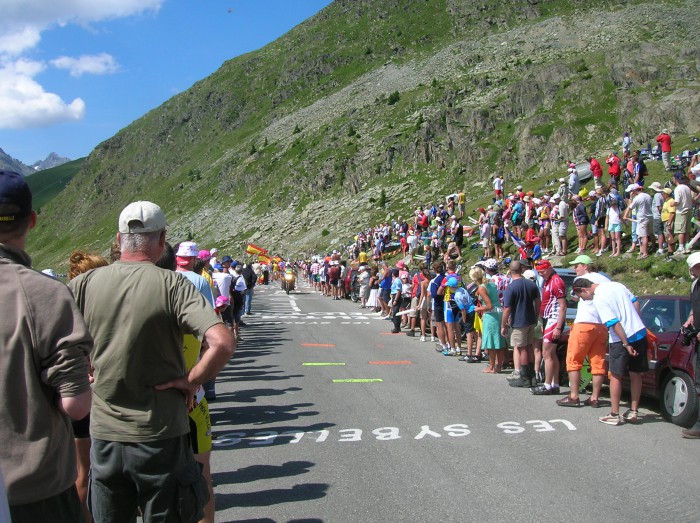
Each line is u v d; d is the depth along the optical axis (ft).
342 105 435.53
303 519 15.64
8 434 8.35
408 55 476.54
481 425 24.27
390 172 295.69
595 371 26.94
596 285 26.50
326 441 22.49
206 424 14.40
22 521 8.36
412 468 19.40
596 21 375.04
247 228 352.69
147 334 10.61
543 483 17.89
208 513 14.17
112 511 10.91
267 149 435.53
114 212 561.84
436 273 43.68
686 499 16.57
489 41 415.85
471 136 241.14
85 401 8.71
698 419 22.09
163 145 605.73
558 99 212.23
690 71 189.26
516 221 81.92
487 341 34.96
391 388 31.55
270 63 610.65
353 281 95.04
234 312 50.75
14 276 8.65
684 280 47.91
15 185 9.10
